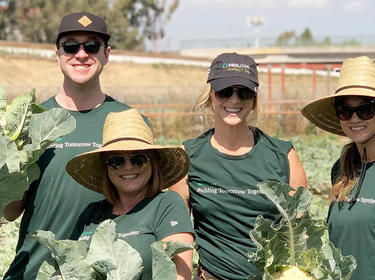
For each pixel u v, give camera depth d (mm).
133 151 4184
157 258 3773
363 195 4402
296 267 4289
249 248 4691
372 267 4328
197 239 4949
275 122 28328
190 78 62875
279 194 4160
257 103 4926
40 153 4301
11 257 8438
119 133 4234
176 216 4133
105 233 3922
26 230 4777
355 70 4559
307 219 4238
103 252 3889
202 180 4797
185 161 4461
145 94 34688
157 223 4156
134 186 4230
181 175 4566
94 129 4895
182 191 4984
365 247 4359
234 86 4633
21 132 4359
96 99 5000
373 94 4422
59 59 5000
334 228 4543
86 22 4863
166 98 33812
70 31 4848
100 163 4453
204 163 4812
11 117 4332
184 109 30438
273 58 48688
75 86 4930
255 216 4695
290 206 4191
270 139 4859
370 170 4434
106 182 4383
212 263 4816
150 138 4328
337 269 4016
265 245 4207
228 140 4781
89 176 4547
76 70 4883
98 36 4926
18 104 4340
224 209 4727
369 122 4473
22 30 79750
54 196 4719
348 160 4590
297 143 22625
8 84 50406
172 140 26156
